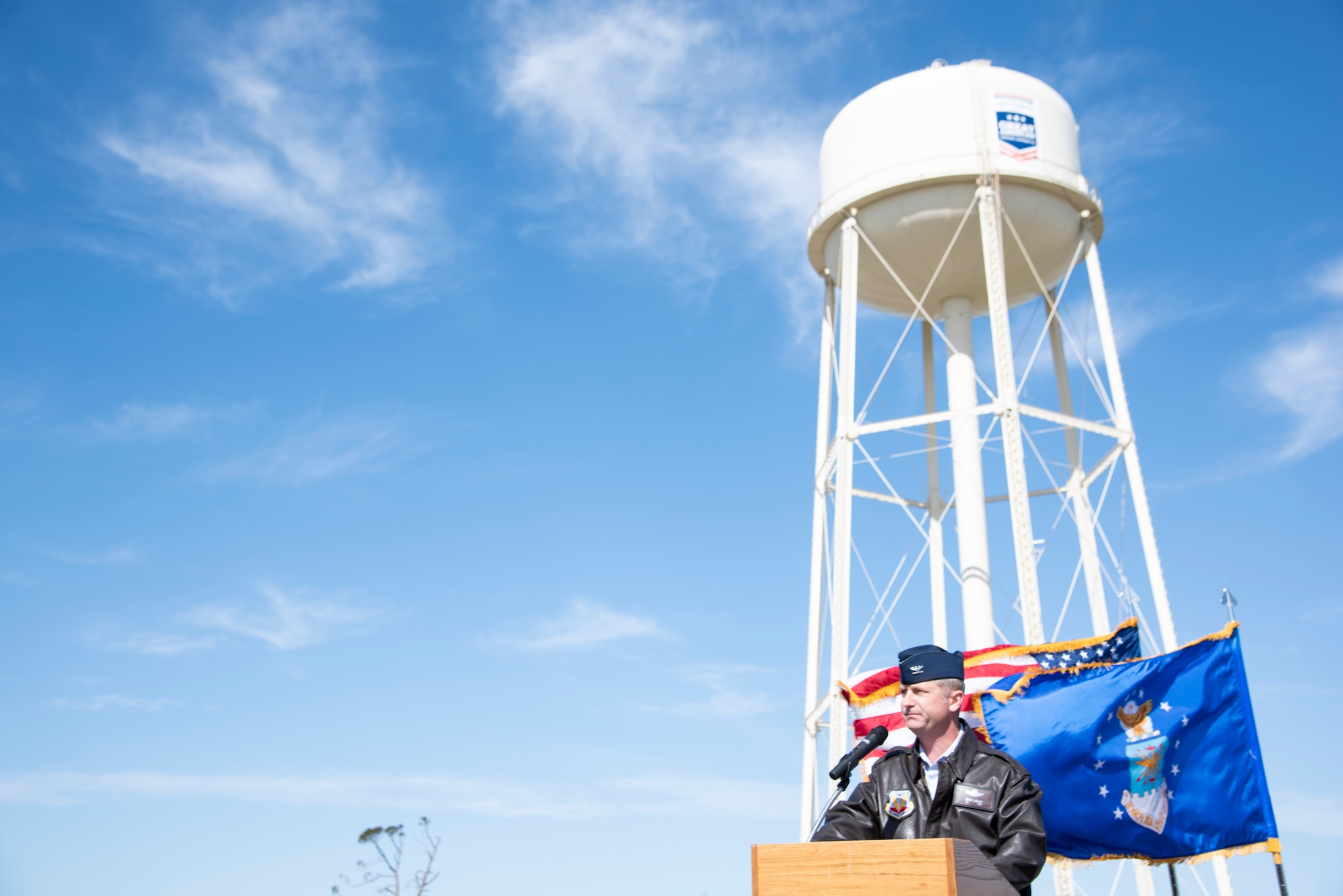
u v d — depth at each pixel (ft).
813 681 81.61
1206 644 43.86
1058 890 60.29
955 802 21.16
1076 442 88.84
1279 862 40.63
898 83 83.82
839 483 78.13
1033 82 83.66
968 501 80.89
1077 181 81.35
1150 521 77.71
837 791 22.91
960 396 85.51
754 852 17.03
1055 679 45.78
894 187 80.48
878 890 15.97
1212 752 42.73
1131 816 43.11
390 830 109.81
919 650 23.03
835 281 91.50
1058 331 90.74
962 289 87.45
